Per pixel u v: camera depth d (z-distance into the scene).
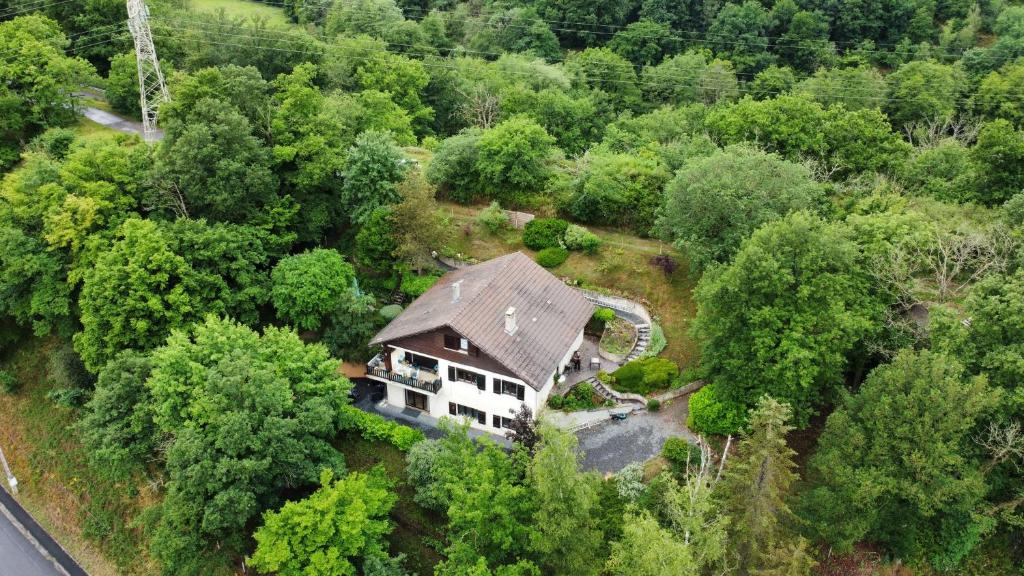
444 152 61.34
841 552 34.53
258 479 35.66
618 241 56.75
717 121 65.06
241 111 53.69
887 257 40.75
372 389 48.03
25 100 65.44
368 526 34.59
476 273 49.09
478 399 44.00
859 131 58.62
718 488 33.94
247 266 47.53
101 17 80.56
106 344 44.00
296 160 53.50
